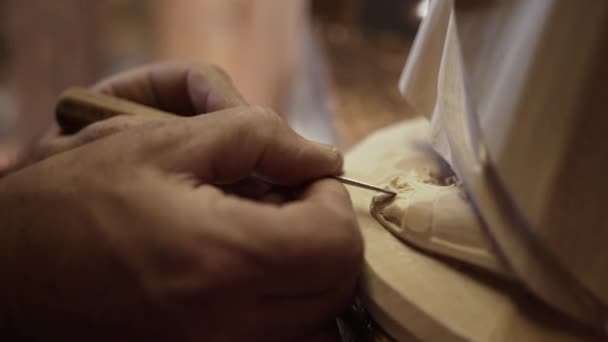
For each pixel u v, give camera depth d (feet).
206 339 0.74
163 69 1.17
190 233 0.71
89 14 2.66
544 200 0.69
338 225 0.75
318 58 2.46
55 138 1.07
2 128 2.98
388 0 2.65
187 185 0.76
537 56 0.69
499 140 0.70
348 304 0.84
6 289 0.72
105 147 0.79
